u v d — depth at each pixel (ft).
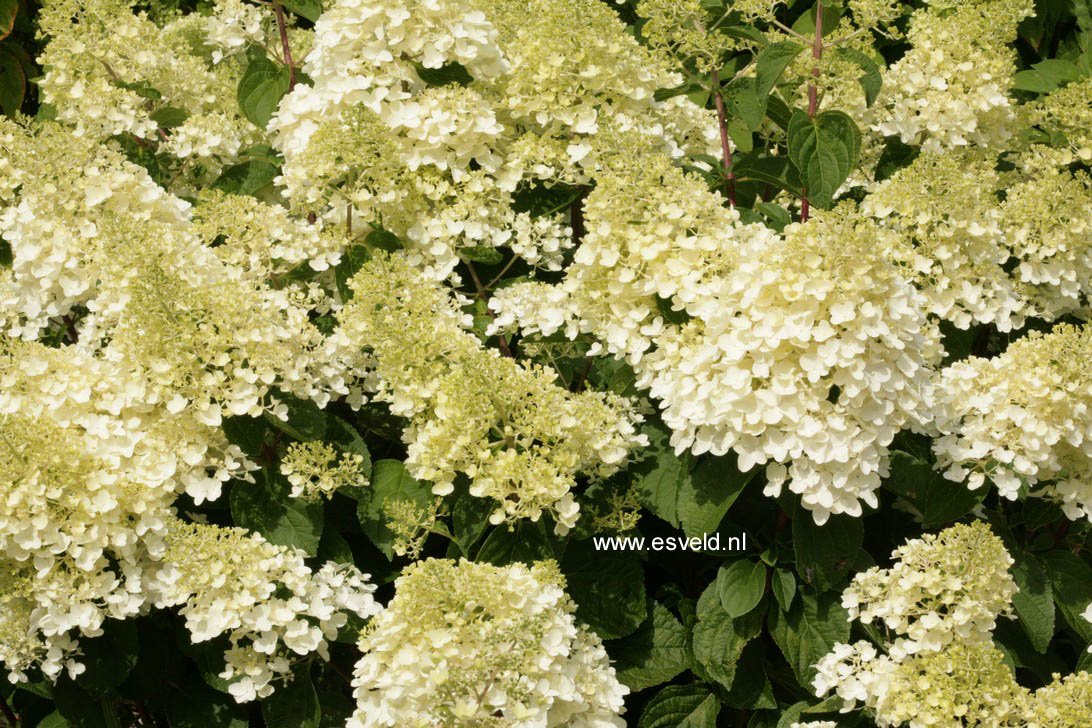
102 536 5.12
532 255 5.69
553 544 5.33
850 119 5.70
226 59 6.78
